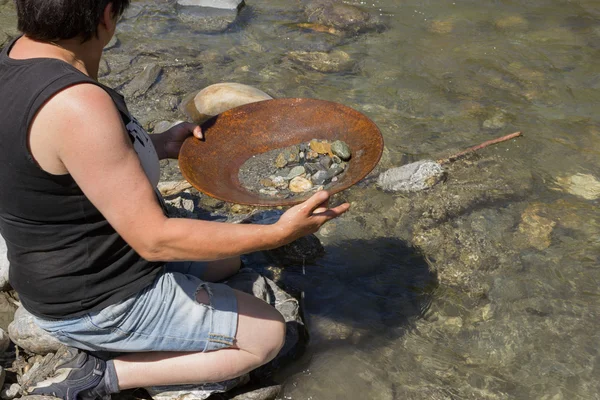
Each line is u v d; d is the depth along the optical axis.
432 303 3.02
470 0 5.88
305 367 2.69
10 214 2.01
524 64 4.95
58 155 1.85
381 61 4.98
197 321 2.22
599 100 4.53
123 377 2.30
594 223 3.47
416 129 4.23
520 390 2.60
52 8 1.86
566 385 2.62
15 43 1.99
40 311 2.15
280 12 5.69
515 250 3.30
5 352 2.64
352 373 2.67
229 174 2.74
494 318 2.93
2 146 1.88
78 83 1.83
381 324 2.91
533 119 4.32
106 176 1.86
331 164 2.74
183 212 3.37
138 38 5.24
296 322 2.80
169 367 2.30
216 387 2.42
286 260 3.21
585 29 5.42
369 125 2.73
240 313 2.29
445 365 2.71
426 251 3.31
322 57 5.01
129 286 2.12
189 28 5.42
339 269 3.19
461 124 4.29
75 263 2.05
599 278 3.12
